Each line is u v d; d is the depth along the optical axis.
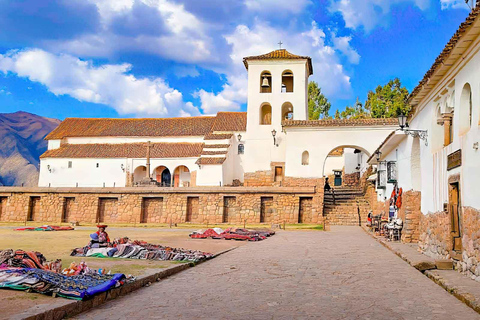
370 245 19.88
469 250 10.84
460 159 11.55
